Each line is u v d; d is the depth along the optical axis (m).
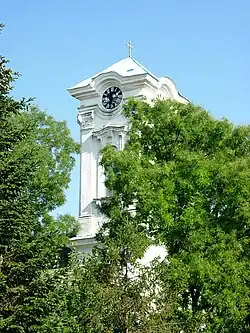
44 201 54.69
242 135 47.00
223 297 41.47
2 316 31.53
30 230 34.97
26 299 32.25
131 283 35.44
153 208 43.31
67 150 57.59
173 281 38.84
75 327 35.38
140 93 65.12
